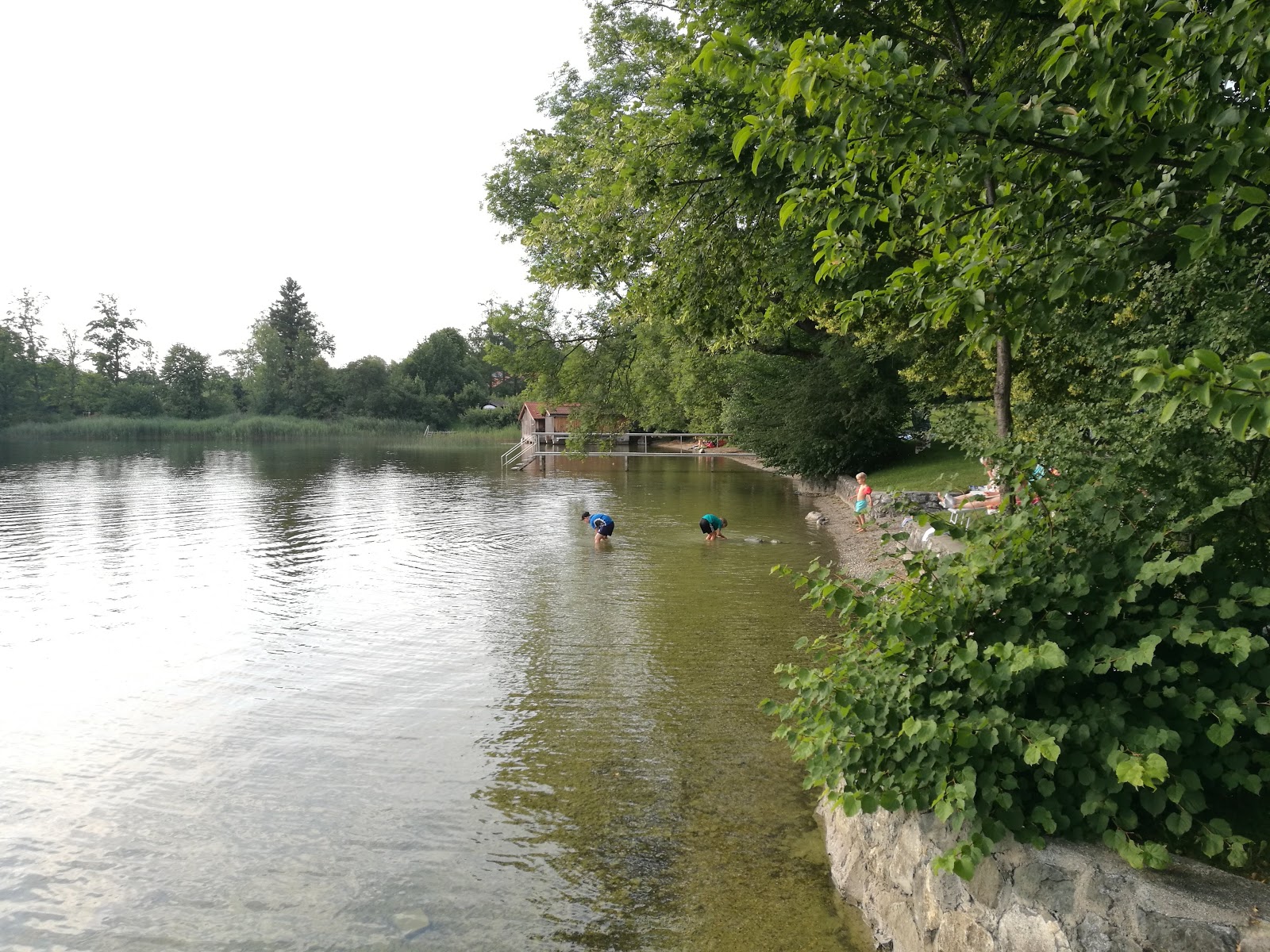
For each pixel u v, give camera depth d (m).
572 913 5.20
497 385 142.25
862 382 29.67
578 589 14.84
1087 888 3.78
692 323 12.61
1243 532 4.75
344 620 12.72
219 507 28.42
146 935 5.07
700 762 7.37
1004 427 9.36
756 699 8.98
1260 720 3.83
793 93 4.62
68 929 5.13
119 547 19.86
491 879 5.60
